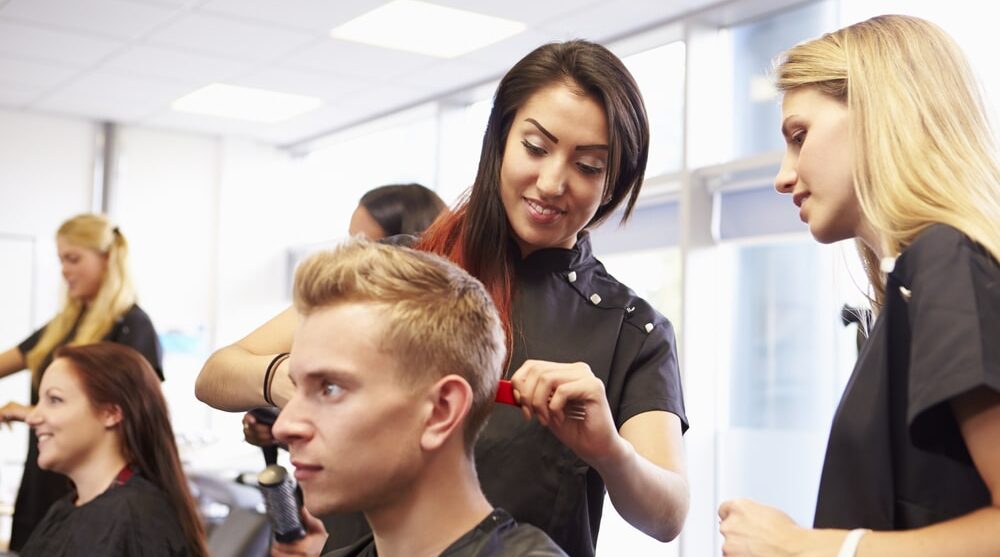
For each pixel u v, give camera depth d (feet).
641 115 4.91
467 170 23.07
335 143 27.45
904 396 3.66
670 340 5.18
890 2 14.62
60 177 25.82
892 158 3.73
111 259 12.44
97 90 23.40
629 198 5.16
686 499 4.70
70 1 17.60
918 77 3.81
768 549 3.54
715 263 16.99
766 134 16.87
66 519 7.91
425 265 3.74
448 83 21.77
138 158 26.81
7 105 25.07
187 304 27.27
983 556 3.26
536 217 4.82
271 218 28.27
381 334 3.54
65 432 7.98
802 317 15.85
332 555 4.31
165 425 8.29
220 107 24.64
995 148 3.85
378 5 17.12
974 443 3.38
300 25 18.34
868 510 3.70
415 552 3.66
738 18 16.99
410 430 3.58
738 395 16.63
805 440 15.65
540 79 4.79
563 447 4.78
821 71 4.00
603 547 17.66
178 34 19.16
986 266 3.43
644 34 17.93
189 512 8.18
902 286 3.66
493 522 3.75
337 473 3.56
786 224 15.78
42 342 12.66
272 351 5.16
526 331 4.92
